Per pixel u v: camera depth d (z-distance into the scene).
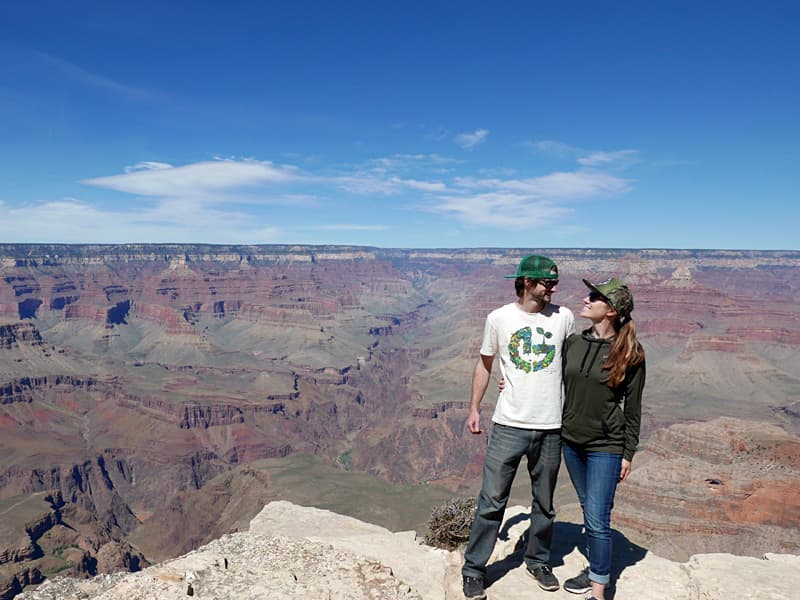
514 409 7.40
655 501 75.62
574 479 7.68
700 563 8.00
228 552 9.09
